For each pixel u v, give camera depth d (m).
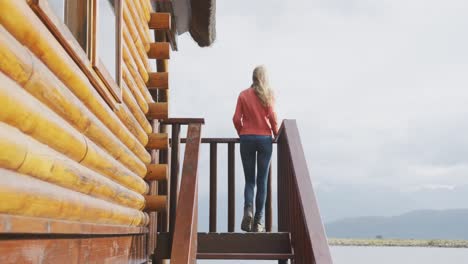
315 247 4.98
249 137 7.15
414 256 107.06
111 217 3.64
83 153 2.93
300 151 6.30
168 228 6.34
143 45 5.42
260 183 7.18
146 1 5.58
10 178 1.99
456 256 108.69
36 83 2.27
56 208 2.46
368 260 89.88
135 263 4.75
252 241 6.61
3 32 2.01
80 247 3.00
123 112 4.09
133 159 4.45
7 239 2.04
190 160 5.58
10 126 2.06
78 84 2.89
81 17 3.00
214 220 7.47
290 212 6.56
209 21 6.91
